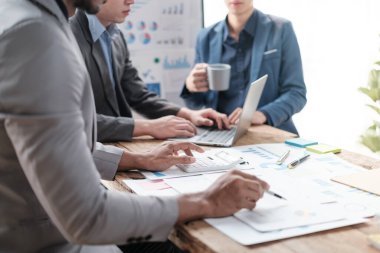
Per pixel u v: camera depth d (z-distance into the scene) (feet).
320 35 9.86
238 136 5.50
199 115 6.41
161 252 5.06
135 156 4.39
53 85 2.70
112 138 5.62
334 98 9.82
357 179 3.94
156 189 3.83
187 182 3.98
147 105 7.06
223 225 3.09
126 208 2.94
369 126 8.73
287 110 7.17
